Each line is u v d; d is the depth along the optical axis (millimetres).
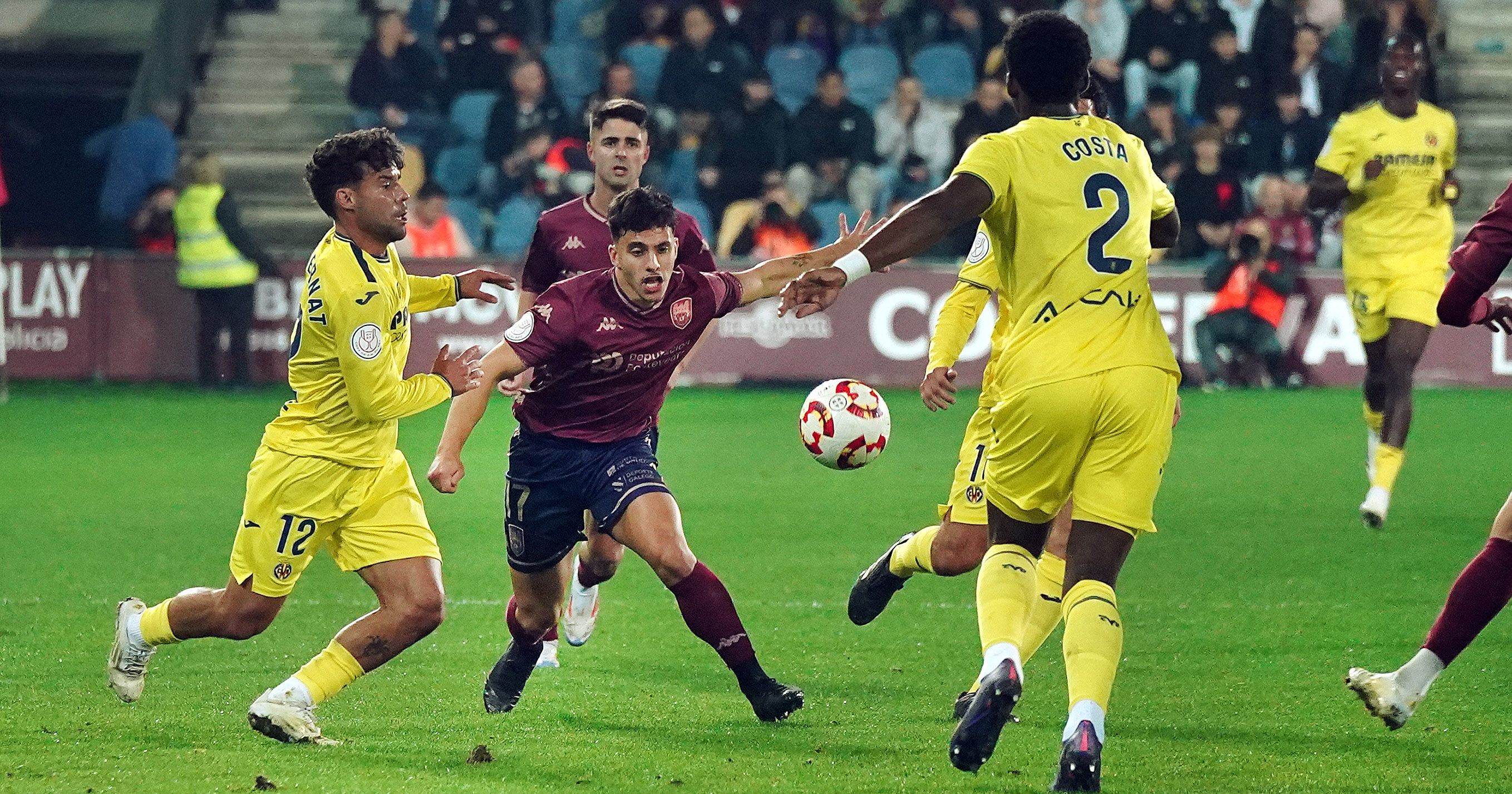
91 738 18344
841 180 64750
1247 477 40844
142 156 66188
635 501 18844
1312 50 69188
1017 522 17203
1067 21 17375
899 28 74250
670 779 16734
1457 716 19594
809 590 28156
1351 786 16562
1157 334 16938
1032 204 16688
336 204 17828
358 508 18406
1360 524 34531
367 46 69812
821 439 20609
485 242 66125
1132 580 28938
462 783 16531
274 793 16109
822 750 18016
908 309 59594
